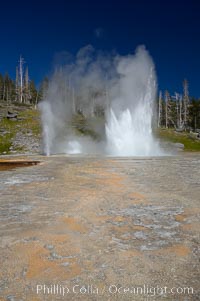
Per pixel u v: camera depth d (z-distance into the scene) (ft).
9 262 21.20
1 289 17.74
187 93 384.06
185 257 21.67
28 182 55.52
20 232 27.22
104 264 20.72
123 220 30.63
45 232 27.17
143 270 19.83
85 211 34.22
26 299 16.70
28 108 387.14
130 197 41.47
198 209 34.58
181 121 400.06
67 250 23.12
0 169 84.64
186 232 26.81
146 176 62.18
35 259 21.61
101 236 26.05
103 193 44.45
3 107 368.68
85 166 85.35
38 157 145.69
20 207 36.11
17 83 467.52
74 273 19.56
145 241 24.77
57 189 48.01
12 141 250.98
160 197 41.24
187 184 51.47
